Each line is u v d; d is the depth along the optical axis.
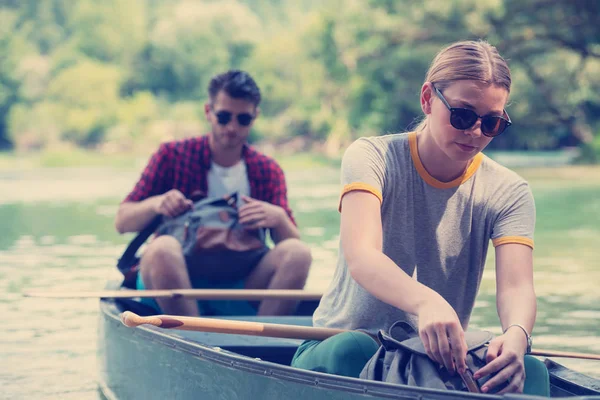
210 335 3.72
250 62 65.38
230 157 4.56
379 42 32.19
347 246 2.49
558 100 33.16
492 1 28.77
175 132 60.16
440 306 2.26
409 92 36.53
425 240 2.68
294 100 60.62
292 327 2.73
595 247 9.35
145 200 4.39
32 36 69.50
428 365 2.31
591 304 6.03
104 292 4.03
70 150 58.38
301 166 40.09
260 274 4.33
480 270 2.75
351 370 2.50
